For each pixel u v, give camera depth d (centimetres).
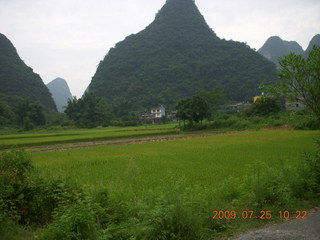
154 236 509
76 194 617
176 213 535
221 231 566
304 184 791
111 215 614
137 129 6378
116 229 546
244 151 1994
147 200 637
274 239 493
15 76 11481
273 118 5156
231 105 9406
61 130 7431
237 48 13750
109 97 12962
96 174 1299
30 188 630
